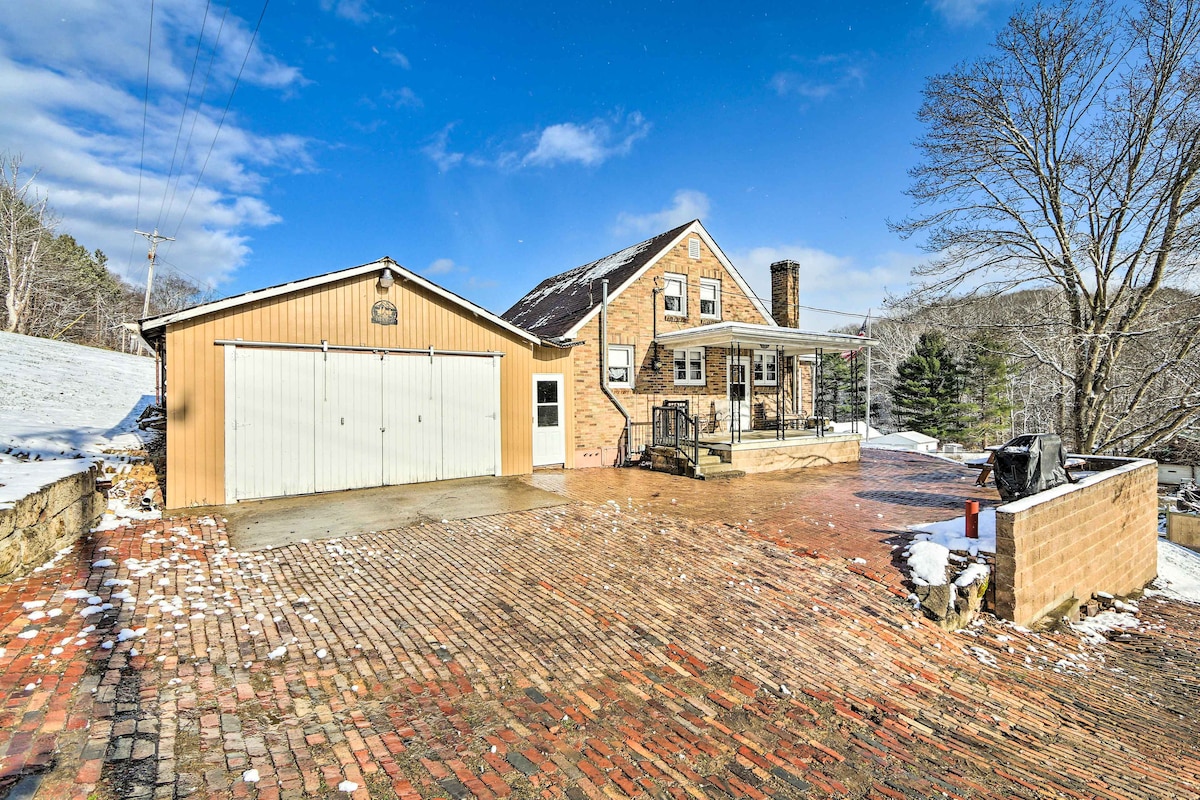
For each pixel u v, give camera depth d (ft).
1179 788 13.56
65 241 151.94
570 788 10.14
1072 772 13.44
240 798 8.67
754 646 17.16
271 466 31.53
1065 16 57.06
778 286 65.92
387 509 29.81
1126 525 31.94
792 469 48.29
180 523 25.39
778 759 12.02
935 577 21.39
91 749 9.35
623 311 50.98
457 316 38.45
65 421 39.29
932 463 52.70
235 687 12.35
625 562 22.90
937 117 63.77
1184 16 53.06
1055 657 20.31
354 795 9.12
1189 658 22.74
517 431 41.50
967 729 14.79
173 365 28.84
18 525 16.48
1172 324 55.47
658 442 49.26
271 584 19.08
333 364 33.63
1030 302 74.08
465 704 12.81
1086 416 63.77
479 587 19.85
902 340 152.97
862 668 16.94
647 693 14.14
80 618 14.38
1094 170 59.36
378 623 16.62
